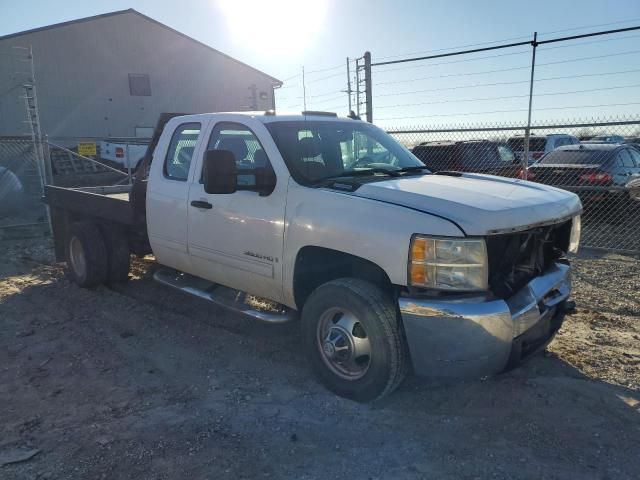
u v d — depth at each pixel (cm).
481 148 1166
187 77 3419
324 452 321
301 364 443
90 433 343
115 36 3166
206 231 478
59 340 503
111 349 480
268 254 425
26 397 394
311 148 441
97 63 3123
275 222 416
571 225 421
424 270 333
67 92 3044
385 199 366
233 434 341
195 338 501
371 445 328
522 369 423
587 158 1120
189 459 314
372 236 353
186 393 397
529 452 318
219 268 481
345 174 431
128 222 586
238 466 307
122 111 3228
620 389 392
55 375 430
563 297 404
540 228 373
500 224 337
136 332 519
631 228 1059
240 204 443
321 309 387
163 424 353
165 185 525
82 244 641
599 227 1081
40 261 838
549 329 400
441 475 298
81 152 1227
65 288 672
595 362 438
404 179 420
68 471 304
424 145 1204
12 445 330
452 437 335
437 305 331
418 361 345
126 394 397
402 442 330
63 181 2073
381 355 356
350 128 495
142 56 3262
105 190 780
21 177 1652
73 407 379
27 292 662
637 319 547
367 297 359
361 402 375
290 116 472
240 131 464
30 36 2906
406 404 374
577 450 320
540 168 1130
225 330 520
